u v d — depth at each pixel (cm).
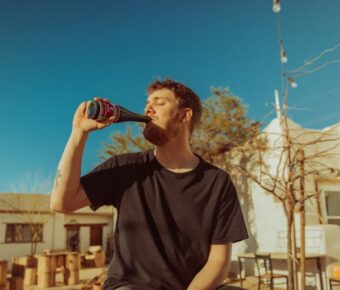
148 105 187
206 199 177
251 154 1083
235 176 1253
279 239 1098
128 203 173
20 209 2211
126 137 1407
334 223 1009
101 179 178
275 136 1062
